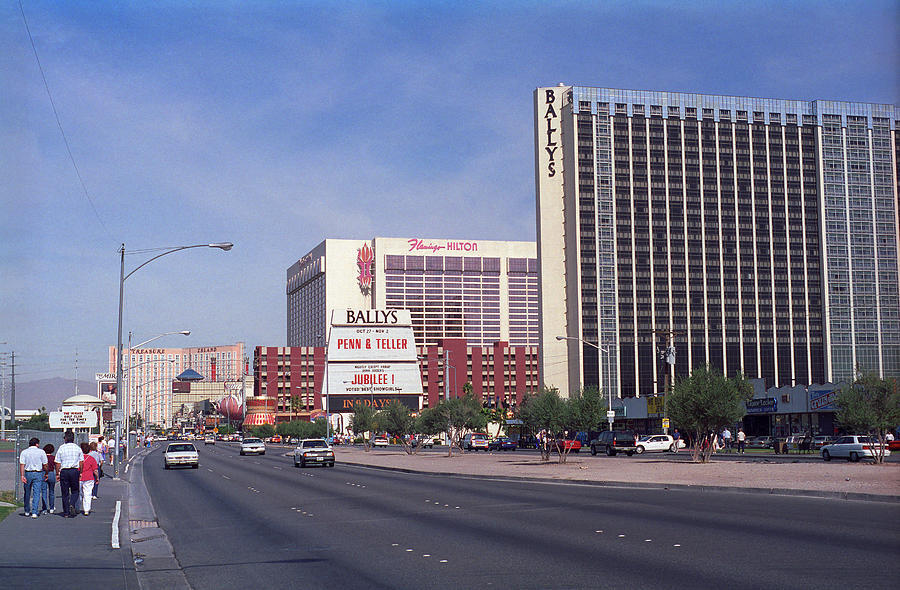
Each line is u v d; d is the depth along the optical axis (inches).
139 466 2364.7
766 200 6673.2
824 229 6697.8
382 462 2313.0
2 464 2208.4
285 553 595.8
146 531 763.4
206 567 544.1
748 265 6599.4
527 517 786.8
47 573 495.5
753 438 3058.6
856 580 429.4
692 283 6496.1
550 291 6501.0
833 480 1124.5
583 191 6402.6
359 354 5022.1
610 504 900.0
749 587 418.9
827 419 3058.6
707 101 6648.6
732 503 872.3
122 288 1755.7
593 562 510.9
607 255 6382.9
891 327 6737.2
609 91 6510.8
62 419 1857.8
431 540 638.5
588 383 6254.9
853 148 6815.9
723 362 6476.4
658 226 6486.2
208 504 1045.2
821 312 6673.2
